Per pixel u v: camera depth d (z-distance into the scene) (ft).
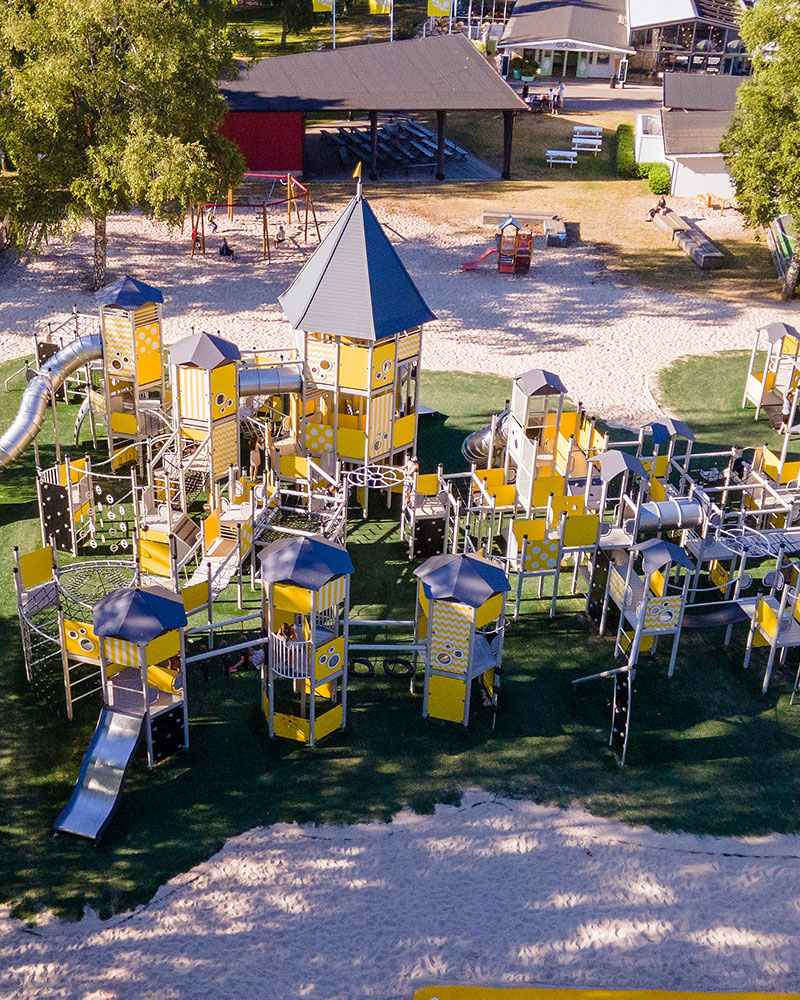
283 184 201.77
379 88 205.16
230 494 97.35
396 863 67.05
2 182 140.77
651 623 80.89
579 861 67.97
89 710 77.66
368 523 103.55
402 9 346.13
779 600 91.76
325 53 218.59
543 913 64.28
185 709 73.77
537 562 88.07
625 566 93.30
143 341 107.34
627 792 73.31
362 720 78.64
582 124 248.32
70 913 62.90
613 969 61.05
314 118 246.06
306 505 104.53
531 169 219.41
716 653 87.51
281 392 104.83
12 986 58.54
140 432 110.63
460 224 187.21
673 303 158.92
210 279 159.12
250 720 78.13
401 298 102.12
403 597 92.32
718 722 80.07
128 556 95.45
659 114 239.30
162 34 139.03
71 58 134.82
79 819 68.33
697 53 280.92
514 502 100.22
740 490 110.22
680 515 91.86
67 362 108.58
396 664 83.15
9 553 94.53
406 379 111.14
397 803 71.46
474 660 78.43
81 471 95.25
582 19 288.10
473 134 239.50
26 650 79.10
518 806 71.72
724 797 73.26
